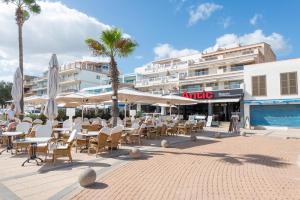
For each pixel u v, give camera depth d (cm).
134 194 513
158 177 644
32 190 524
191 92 3641
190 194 518
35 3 2062
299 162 877
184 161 850
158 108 4462
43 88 7969
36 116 1923
